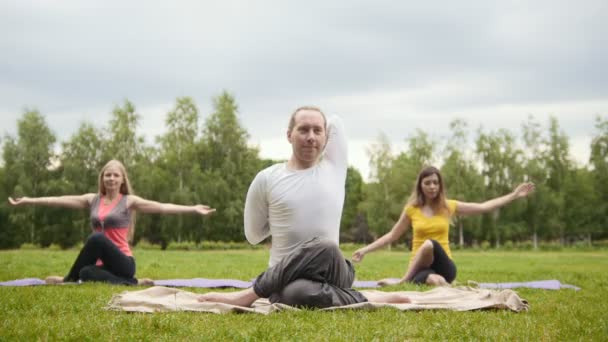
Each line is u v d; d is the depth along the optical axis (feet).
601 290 23.91
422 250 24.98
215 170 147.64
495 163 157.07
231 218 140.26
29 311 14.34
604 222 154.10
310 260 15.14
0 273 30.53
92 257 24.49
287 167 16.87
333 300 15.16
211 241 142.51
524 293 22.03
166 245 142.82
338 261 15.42
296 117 16.49
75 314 14.02
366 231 197.77
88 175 143.64
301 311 14.24
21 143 142.61
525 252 122.42
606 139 154.71
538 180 153.99
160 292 16.98
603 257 82.58
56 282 24.11
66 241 140.36
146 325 12.14
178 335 11.39
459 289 19.13
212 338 11.00
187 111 149.59
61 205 27.35
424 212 27.84
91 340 10.75
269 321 12.92
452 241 170.91
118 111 146.00
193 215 139.64
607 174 153.79
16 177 140.87
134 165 143.74
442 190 27.63
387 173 158.51
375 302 16.57
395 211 155.43
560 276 34.14
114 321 12.50
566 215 154.61
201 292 22.02
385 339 11.04
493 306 15.85
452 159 157.89
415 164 160.76
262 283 15.57
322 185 16.38
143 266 42.24
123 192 27.81
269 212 16.67
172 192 141.59
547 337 11.53
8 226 139.44
